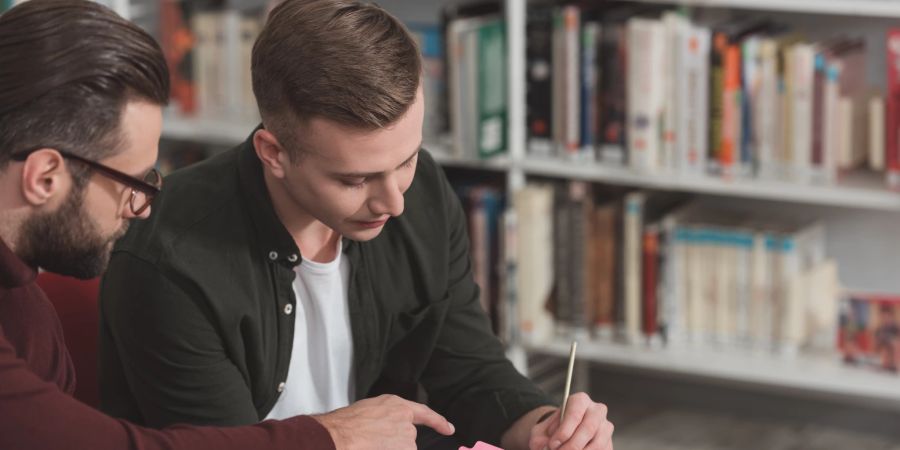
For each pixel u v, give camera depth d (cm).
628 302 285
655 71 266
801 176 265
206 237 143
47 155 110
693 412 323
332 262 151
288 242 145
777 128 264
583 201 279
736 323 279
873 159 260
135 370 145
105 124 111
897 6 250
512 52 275
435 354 166
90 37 110
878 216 294
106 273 144
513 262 282
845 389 271
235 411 146
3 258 113
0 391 110
